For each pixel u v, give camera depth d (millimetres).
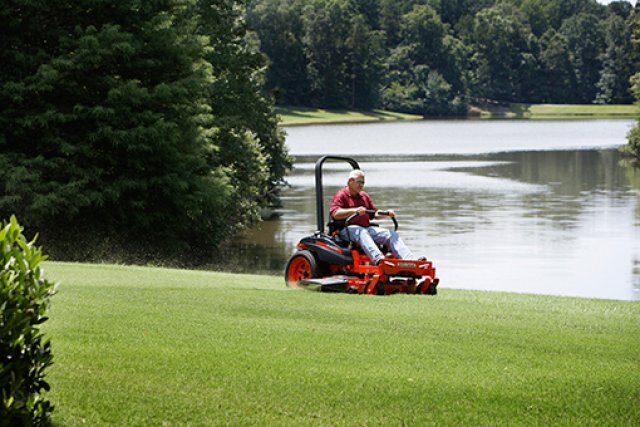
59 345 12938
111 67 51031
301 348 13352
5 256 8727
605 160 122688
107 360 12156
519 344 14328
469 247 51344
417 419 10242
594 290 38875
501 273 43219
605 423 10273
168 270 28141
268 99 82438
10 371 8492
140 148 49500
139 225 53188
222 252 54656
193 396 10773
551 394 11266
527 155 133375
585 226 59969
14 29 49469
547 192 81875
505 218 64125
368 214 22250
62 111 49469
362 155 134500
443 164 116125
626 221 62375
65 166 48969
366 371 12109
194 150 53500
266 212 72312
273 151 83688
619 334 15852
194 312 16344
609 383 11859
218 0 73500
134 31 52562
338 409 10492
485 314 17688
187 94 51688
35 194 47156
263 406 10523
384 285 20875
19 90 47406
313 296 19531
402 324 15906
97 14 51656
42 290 8922
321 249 22062
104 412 10125
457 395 11117
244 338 13922
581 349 14109
